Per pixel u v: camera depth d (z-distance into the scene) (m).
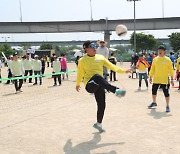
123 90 4.91
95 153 4.50
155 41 68.81
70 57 74.19
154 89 8.05
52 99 10.30
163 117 6.96
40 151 4.65
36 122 6.68
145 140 5.12
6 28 53.97
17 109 8.44
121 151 4.56
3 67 46.44
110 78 17.59
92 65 5.36
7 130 6.01
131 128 5.96
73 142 5.10
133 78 19.61
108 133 5.62
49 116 7.30
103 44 10.47
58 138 5.36
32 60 16.78
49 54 59.78
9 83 17.05
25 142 5.15
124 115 7.23
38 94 11.91
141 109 8.03
